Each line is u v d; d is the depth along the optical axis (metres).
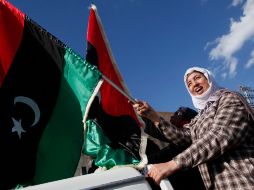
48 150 2.66
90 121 2.93
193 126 3.09
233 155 2.66
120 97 3.33
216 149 2.53
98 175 2.14
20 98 2.75
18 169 2.54
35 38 2.99
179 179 3.05
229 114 2.68
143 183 2.17
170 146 3.30
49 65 2.96
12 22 2.96
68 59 2.99
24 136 2.64
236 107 2.72
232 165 2.65
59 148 2.70
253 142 2.76
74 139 2.78
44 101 2.81
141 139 2.85
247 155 2.67
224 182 2.65
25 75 2.85
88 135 2.88
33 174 2.56
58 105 2.85
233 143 2.59
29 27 3.01
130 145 2.88
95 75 2.94
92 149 2.83
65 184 2.01
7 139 2.60
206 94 3.27
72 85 2.96
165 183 2.36
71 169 2.70
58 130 2.75
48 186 2.00
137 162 2.74
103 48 3.60
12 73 2.81
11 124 2.65
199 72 3.34
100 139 2.86
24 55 2.91
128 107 3.33
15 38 2.92
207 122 2.86
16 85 2.79
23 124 2.68
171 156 3.26
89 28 3.58
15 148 2.59
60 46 3.02
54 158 2.66
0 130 2.61
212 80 3.32
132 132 2.98
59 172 2.64
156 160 3.23
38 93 2.82
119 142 2.90
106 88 3.26
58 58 3.00
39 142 2.66
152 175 2.39
